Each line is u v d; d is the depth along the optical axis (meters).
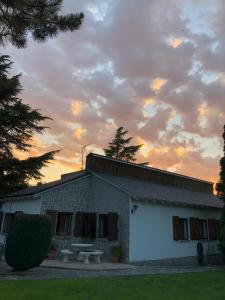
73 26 11.52
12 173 26.73
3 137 27.00
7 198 19.95
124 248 15.63
